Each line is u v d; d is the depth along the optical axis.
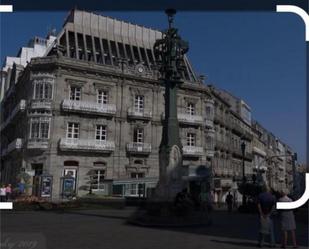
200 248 11.29
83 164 44.50
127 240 12.61
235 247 11.81
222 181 59.72
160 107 50.81
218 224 19.98
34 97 44.59
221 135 63.19
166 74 19.75
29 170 43.38
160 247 11.25
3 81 69.94
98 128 46.69
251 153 84.06
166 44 19.72
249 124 85.25
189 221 18.05
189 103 54.31
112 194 41.16
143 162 48.44
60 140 43.38
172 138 19.16
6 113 63.06
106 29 56.03
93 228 16.17
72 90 45.97
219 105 62.72
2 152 60.34
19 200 28.56
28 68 45.97
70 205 29.81
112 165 46.28
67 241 12.19
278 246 12.61
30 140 43.53
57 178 42.88
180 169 19.08
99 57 52.56
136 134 49.03
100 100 47.47
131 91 49.22
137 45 57.81
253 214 31.53
